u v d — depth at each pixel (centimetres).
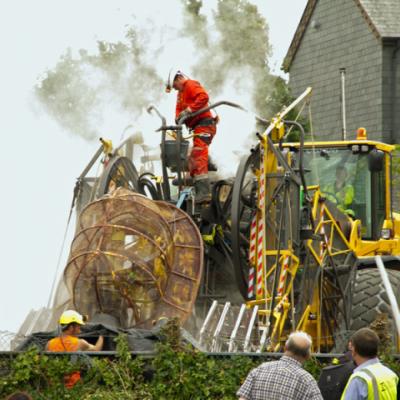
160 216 1886
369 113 5231
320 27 5603
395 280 2250
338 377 1482
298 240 1983
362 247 2411
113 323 1822
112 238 1853
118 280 1828
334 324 2125
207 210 2069
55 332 1747
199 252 1925
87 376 1592
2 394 1576
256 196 2042
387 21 5181
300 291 1998
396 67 5147
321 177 2506
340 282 2152
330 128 5512
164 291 1872
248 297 1970
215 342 1819
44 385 1591
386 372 1341
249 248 2044
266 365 1338
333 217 2244
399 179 4625
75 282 1856
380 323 1747
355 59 5331
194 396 1588
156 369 1597
